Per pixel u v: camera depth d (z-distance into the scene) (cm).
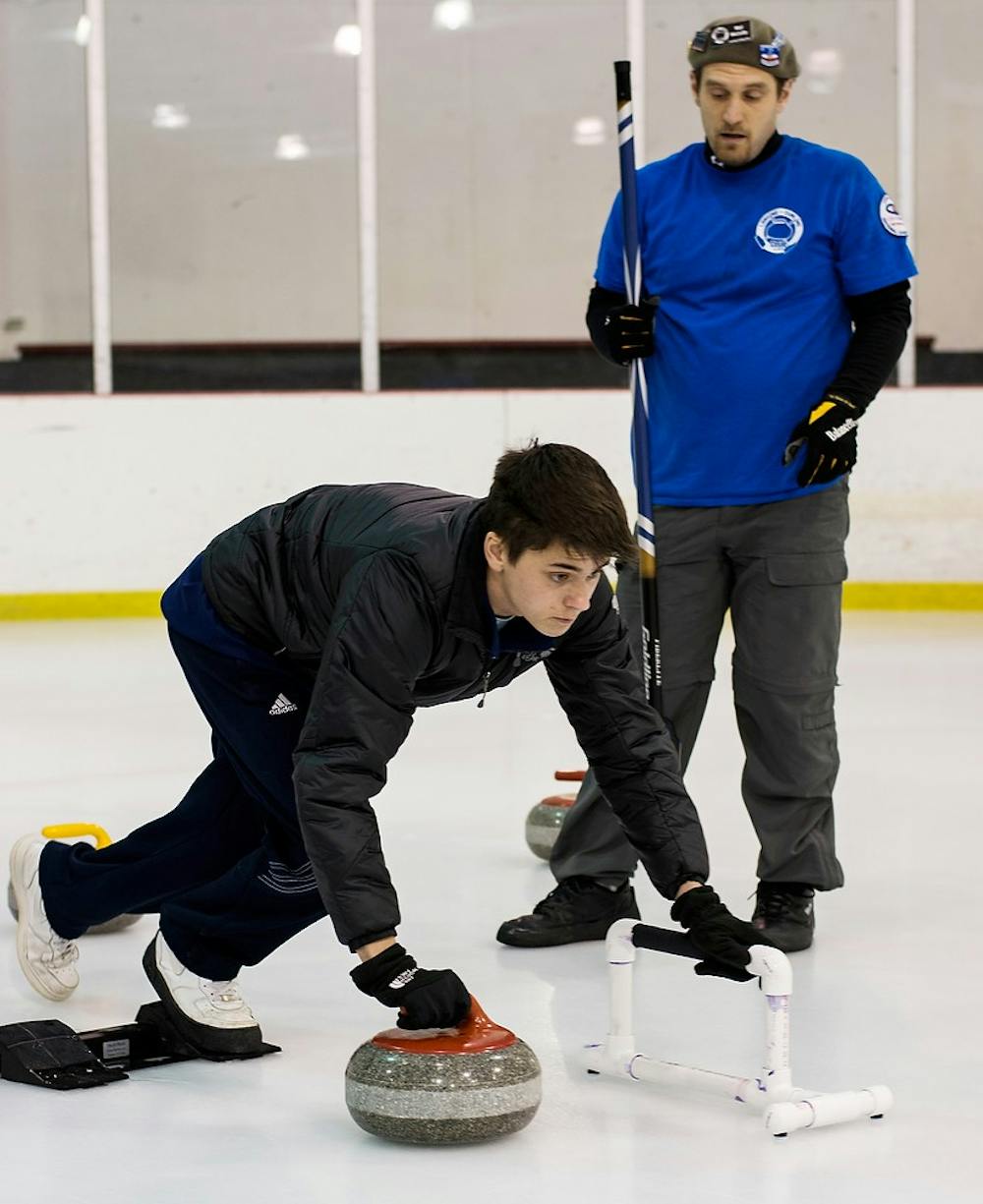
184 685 1020
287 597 335
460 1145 325
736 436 475
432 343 1559
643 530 465
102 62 1401
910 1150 324
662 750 340
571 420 1359
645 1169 313
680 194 483
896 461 1341
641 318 472
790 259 473
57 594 1340
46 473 1331
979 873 561
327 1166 315
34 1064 362
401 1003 311
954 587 1349
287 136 1535
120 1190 304
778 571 474
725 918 335
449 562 303
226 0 1517
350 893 306
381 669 305
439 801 686
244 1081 363
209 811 371
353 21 1524
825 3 1500
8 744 825
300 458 1352
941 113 1505
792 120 1517
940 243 1516
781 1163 317
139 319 1540
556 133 1549
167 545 1345
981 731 844
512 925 475
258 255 1543
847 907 520
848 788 707
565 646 334
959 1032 400
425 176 1554
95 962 459
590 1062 367
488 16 1538
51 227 1508
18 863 419
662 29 1519
